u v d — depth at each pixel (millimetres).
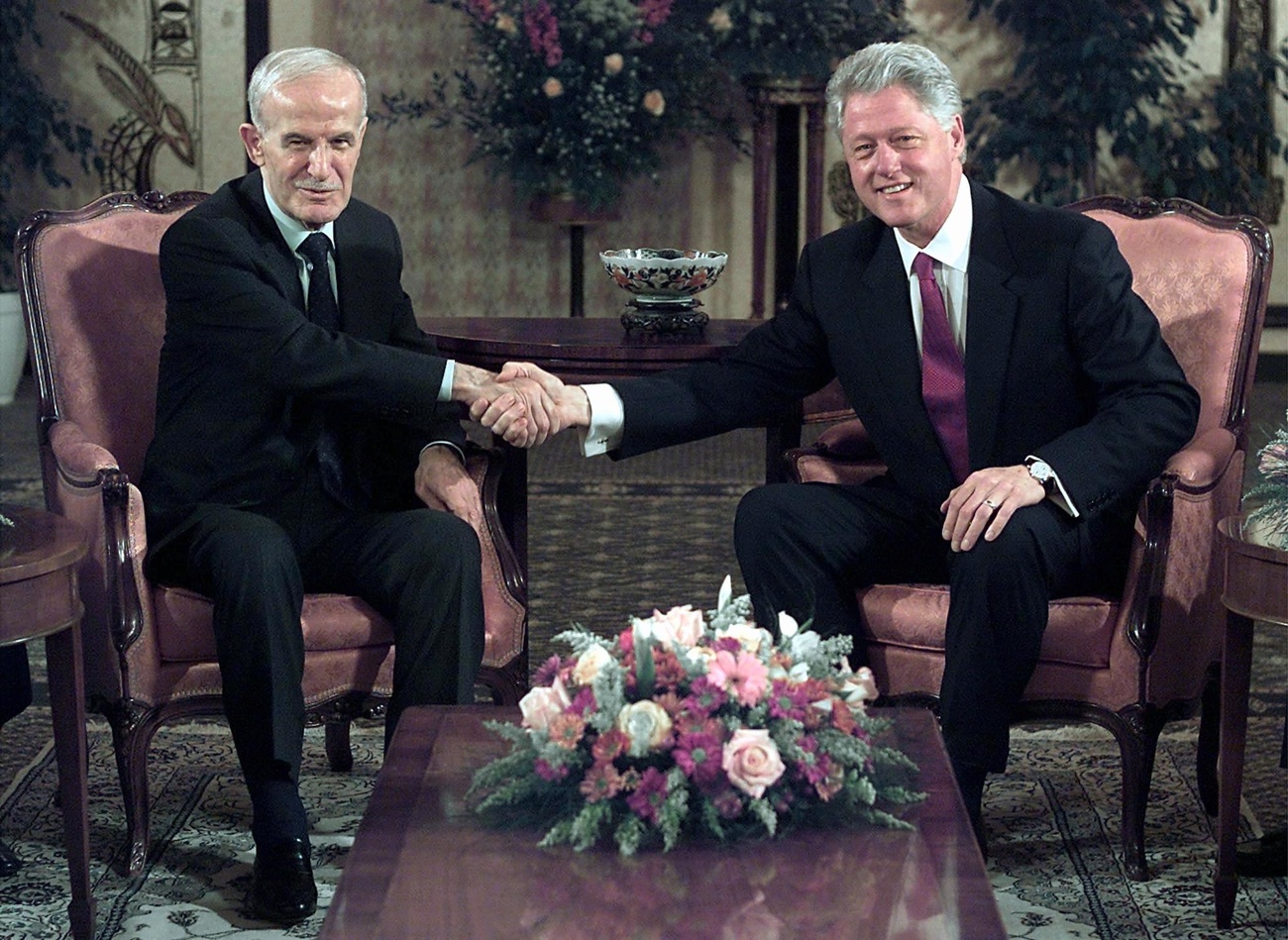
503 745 2043
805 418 3260
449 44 8031
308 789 3113
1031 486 2672
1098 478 2684
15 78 7383
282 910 2531
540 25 7227
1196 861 2803
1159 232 3084
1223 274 2990
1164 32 7562
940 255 2865
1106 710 2699
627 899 1618
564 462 6457
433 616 2691
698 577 4699
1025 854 2838
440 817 1817
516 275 8281
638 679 1790
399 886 1649
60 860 2779
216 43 7840
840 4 7352
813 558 2834
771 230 8023
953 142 2844
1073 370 2842
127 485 2641
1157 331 2838
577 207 7500
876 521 2898
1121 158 7973
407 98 8031
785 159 7719
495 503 2980
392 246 3059
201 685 2725
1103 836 2912
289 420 2865
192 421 2871
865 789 1790
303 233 2930
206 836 2885
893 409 2898
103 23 7789
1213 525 2758
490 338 3295
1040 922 2564
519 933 1548
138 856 2709
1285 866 2750
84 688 2648
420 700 2693
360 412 2932
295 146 2826
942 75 2770
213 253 2836
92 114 7848
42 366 2990
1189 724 3533
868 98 2766
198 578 2662
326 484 2875
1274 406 7340
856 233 2988
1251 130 7793
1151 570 2639
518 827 1789
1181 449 2793
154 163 7902
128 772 2684
